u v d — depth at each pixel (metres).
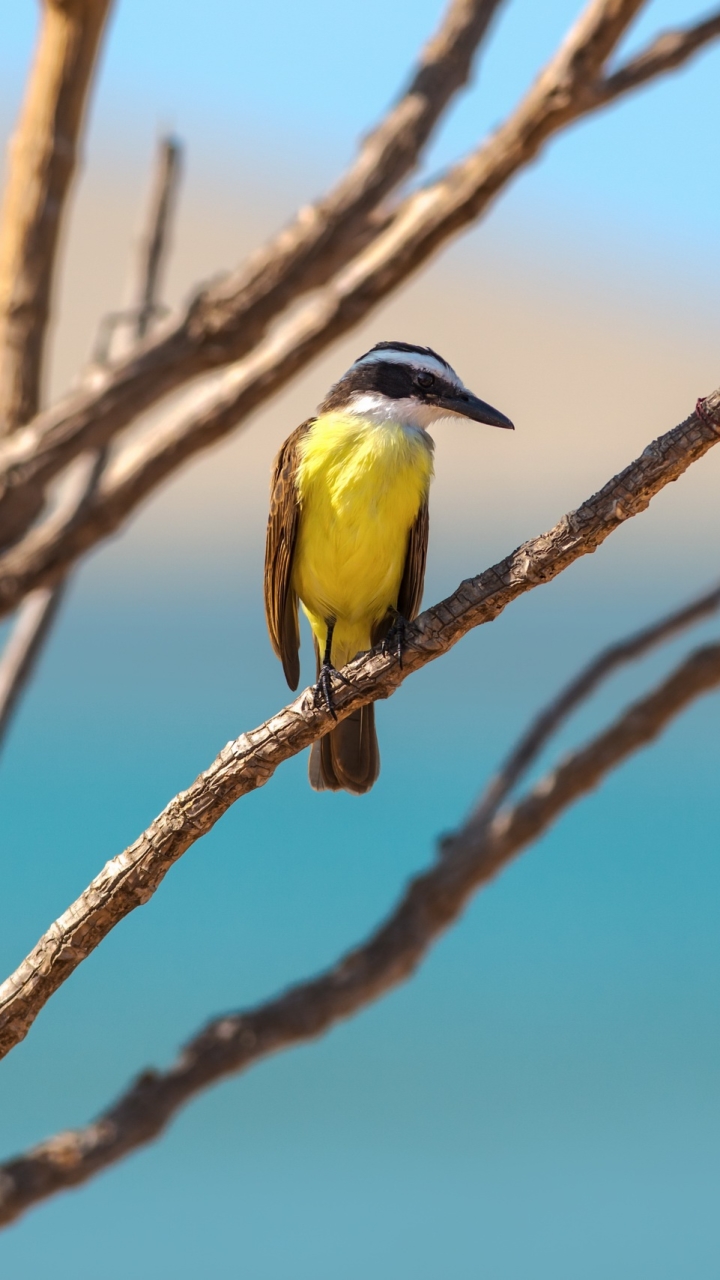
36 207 10.20
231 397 9.68
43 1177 8.01
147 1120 8.39
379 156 9.93
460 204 9.55
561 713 10.94
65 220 10.36
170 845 7.64
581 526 7.57
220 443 9.88
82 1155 8.14
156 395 9.59
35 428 9.53
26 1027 7.72
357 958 9.68
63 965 7.65
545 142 9.57
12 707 10.69
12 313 10.32
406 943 9.77
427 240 9.62
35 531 10.18
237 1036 8.99
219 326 9.60
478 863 10.06
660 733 10.24
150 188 11.84
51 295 10.42
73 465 9.65
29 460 9.48
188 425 9.77
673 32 9.64
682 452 7.25
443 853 10.35
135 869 7.63
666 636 11.26
